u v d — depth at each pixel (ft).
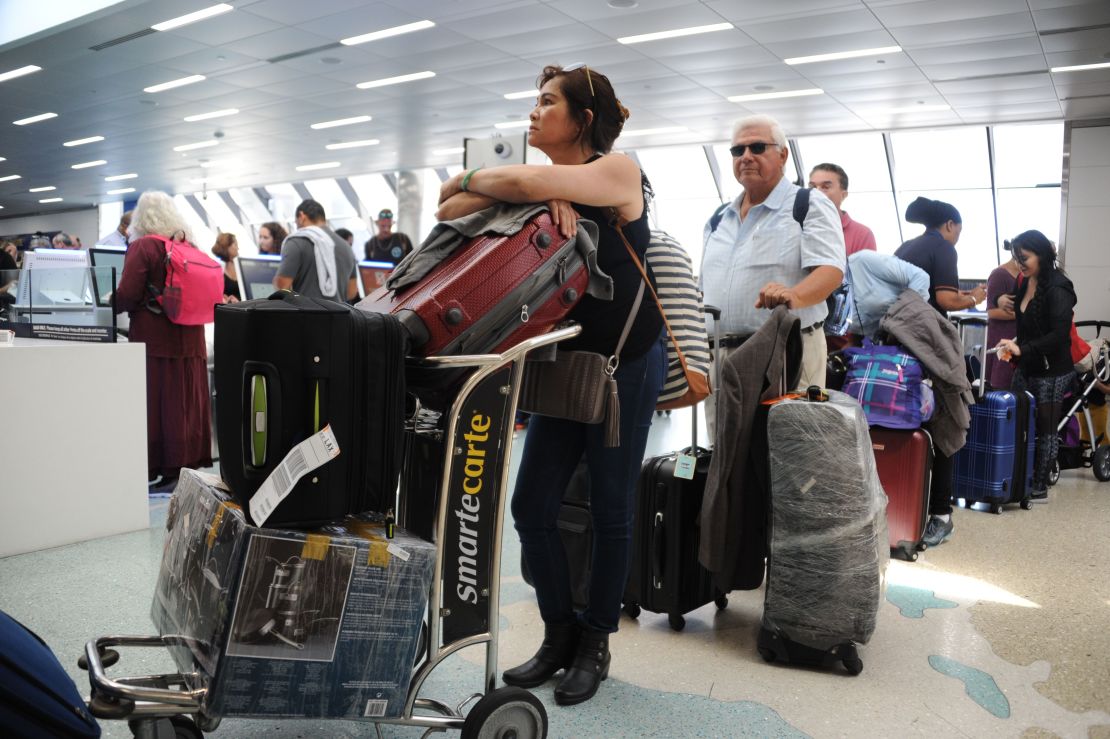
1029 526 12.80
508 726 5.14
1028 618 8.54
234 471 4.51
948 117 35.22
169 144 47.03
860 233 12.71
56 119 40.88
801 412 7.01
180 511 5.31
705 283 9.62
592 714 6.21
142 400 10.98
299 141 45.29
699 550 7.78
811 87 31.17
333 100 35.91
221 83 33.50
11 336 10.71
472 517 5.15
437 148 46.32
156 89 34.73
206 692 4.25
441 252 5.38
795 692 6.72
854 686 6.87
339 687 4.54
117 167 55.21
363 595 4.55
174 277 12.78
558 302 5.36
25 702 3.50
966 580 9.85
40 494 10.05
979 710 6.45
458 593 5.14
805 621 7.05
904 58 27.07
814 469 6.97
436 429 5.44
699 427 21.79
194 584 4.70
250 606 4.27
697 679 6.93
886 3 22.11
